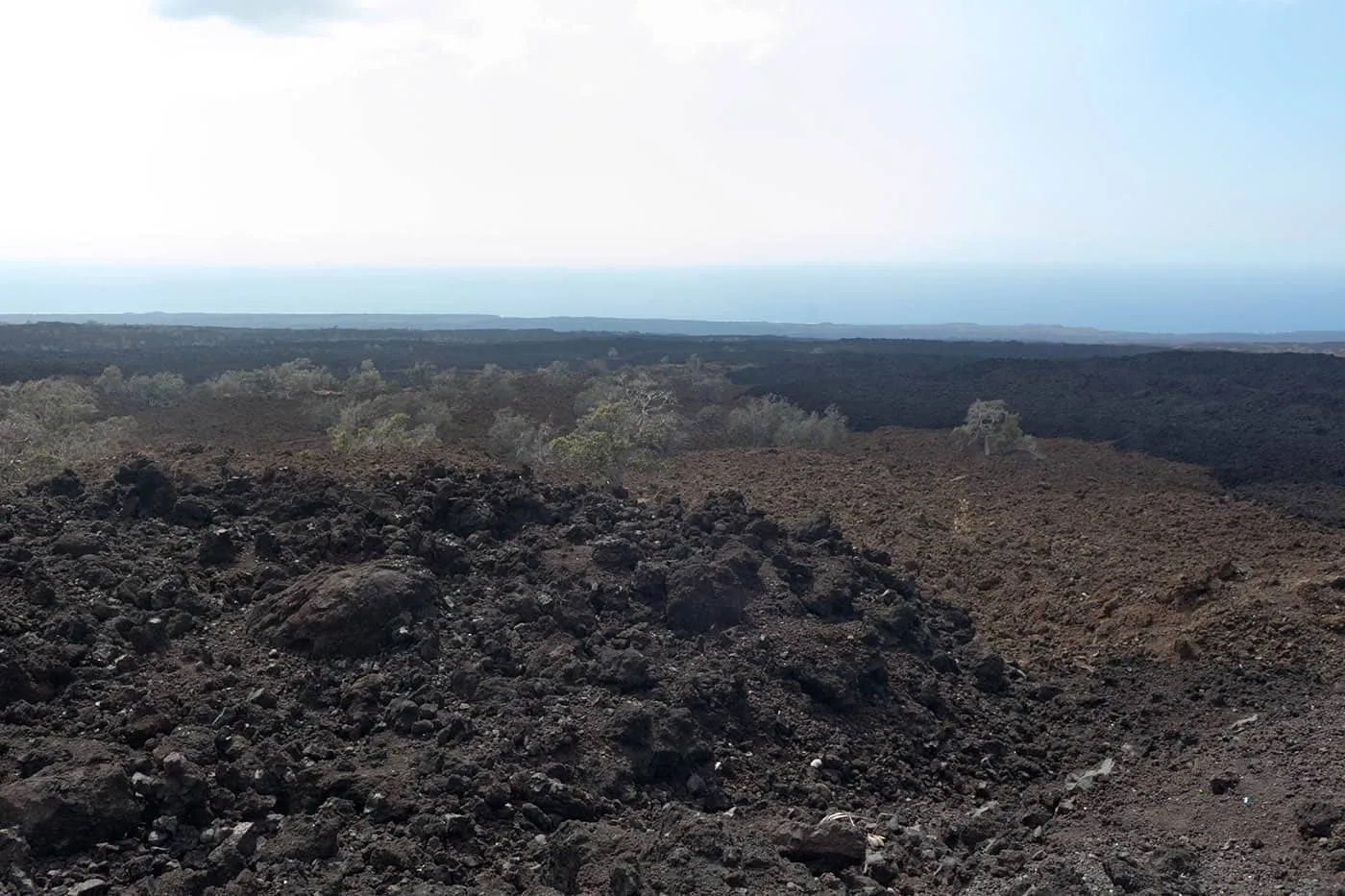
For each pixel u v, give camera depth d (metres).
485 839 5.31
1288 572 11.78
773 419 28.55
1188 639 10.03
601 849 5.24
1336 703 8.31
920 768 7.72
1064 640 10.83
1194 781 7.17
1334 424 27.64
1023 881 5.30
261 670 6.81
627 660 7.44
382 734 6.33
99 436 18.92
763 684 8.00
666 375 42.66
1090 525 16.23
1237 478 20.88
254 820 5.24
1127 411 31.94
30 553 7.82
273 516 9.45
